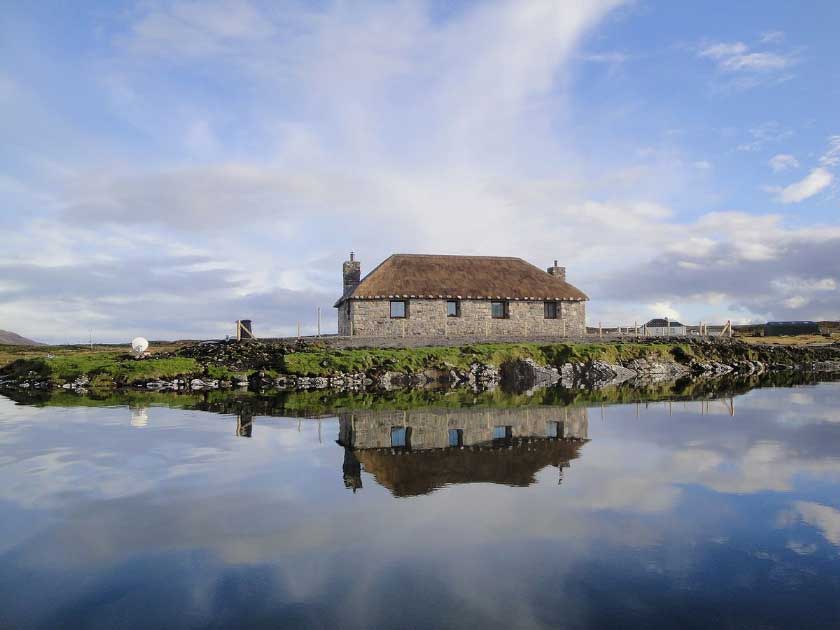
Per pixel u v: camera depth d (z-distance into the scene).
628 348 40.84
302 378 32.59
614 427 15.41
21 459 11.23
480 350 37.34
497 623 5.10
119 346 55.56
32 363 33.06
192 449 12.29
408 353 35.81
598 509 8.12
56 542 6.90
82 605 5.43
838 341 58.00
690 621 5.15
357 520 7.66
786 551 6.64
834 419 16.75
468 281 43.03
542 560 6.40
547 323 43.59
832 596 5.60
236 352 35.81
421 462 11.10
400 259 44.12
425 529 7.33
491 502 8.47
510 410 19.31
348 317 42.16
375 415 18.05
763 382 31.83
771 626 5.05
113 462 11.02
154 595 5.62
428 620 5.15
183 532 7.23
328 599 5.53
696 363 41.72
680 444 12.90
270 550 6.68
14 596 5.60
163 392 26.81
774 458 11.38
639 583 5.86
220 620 5.16
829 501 8.49
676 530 7.30
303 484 9.48
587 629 5.01
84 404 20.95
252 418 17.20
